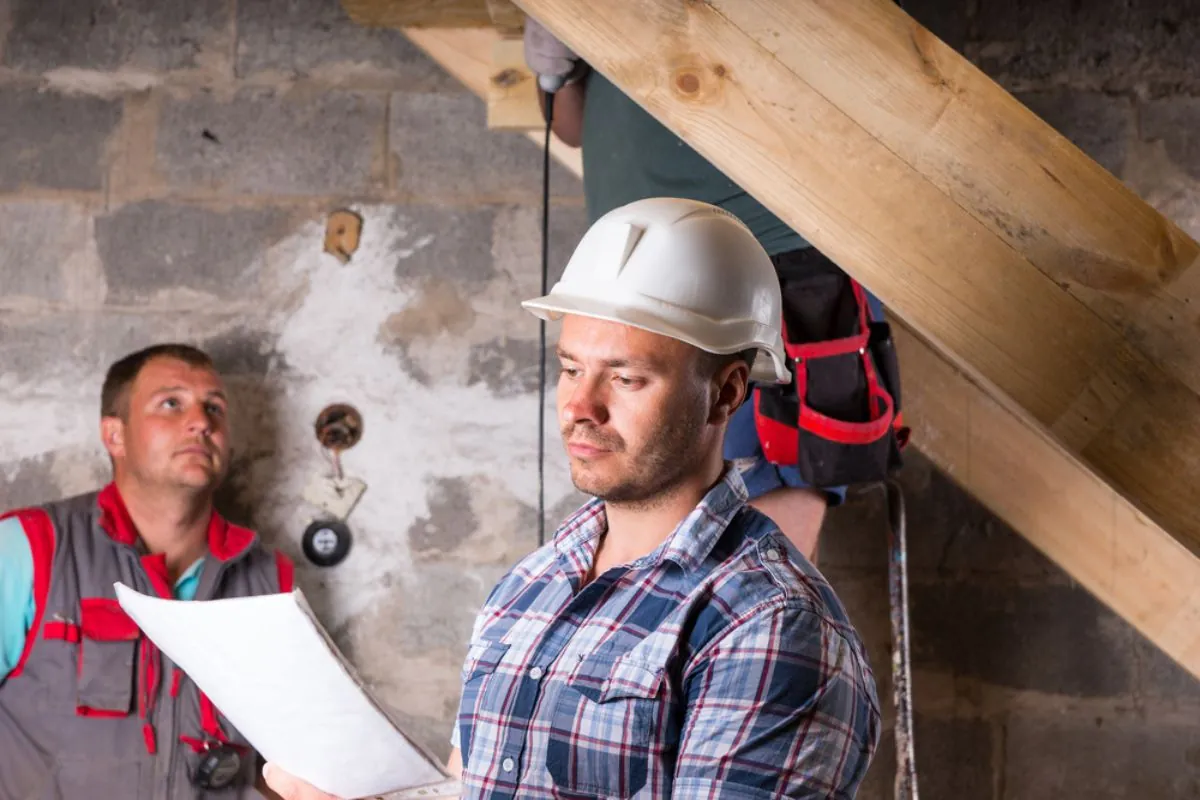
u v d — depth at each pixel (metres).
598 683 1.22
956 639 2.92
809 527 1.99
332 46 3.03
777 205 1.58
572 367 1.33
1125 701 2.89
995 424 2.48
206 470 2.72
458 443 2.99
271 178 3.02
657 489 1.30
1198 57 2.94
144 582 2.65
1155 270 1.51
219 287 3.00
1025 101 2.95
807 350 1.89
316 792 1.45
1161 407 1.50
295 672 1.31
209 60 3.02
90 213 3.00
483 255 3.01
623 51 1.60
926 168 1.55
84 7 3.02
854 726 1.23
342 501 2.97
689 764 1.17
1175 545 2.40
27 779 2.56
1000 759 2.90
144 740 2.60
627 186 2.09
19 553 2.62
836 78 1.56
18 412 2.97
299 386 2.99
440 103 3.03
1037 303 1.53
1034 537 2.47
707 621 1.22
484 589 2.97
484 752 1.27
